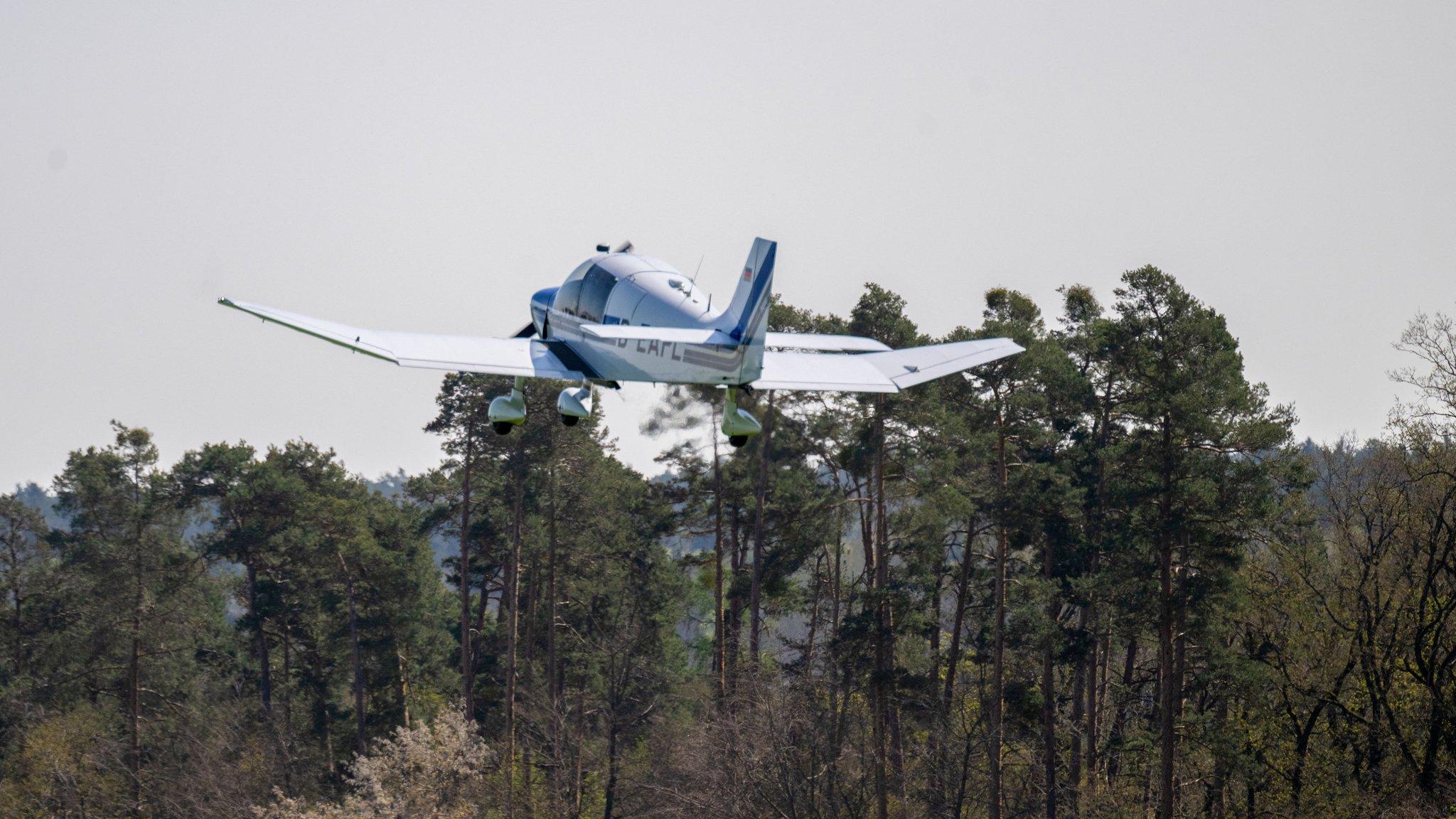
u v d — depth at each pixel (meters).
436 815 141.25
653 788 145.25
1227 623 133.88
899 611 136.62
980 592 157.12
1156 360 122.75
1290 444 132.12
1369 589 129.88
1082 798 138.12
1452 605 118.50
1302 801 126.75
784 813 126.06
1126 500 121.00
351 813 142.38
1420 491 122.56
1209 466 118.31
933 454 136.75
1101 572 130.12
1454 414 119.81
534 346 77.25
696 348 70.62
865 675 138.88
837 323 143.88
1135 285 124.19
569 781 160.25
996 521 134.62
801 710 131.75
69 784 164.88
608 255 81.31
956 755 138.00
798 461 147.62
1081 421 154.62
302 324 66.75
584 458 182.38
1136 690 151.00
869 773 144.00
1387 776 124.56
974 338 139.12
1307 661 133.12
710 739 133.50
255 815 149.38
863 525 153.50
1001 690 138.75
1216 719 132.50
